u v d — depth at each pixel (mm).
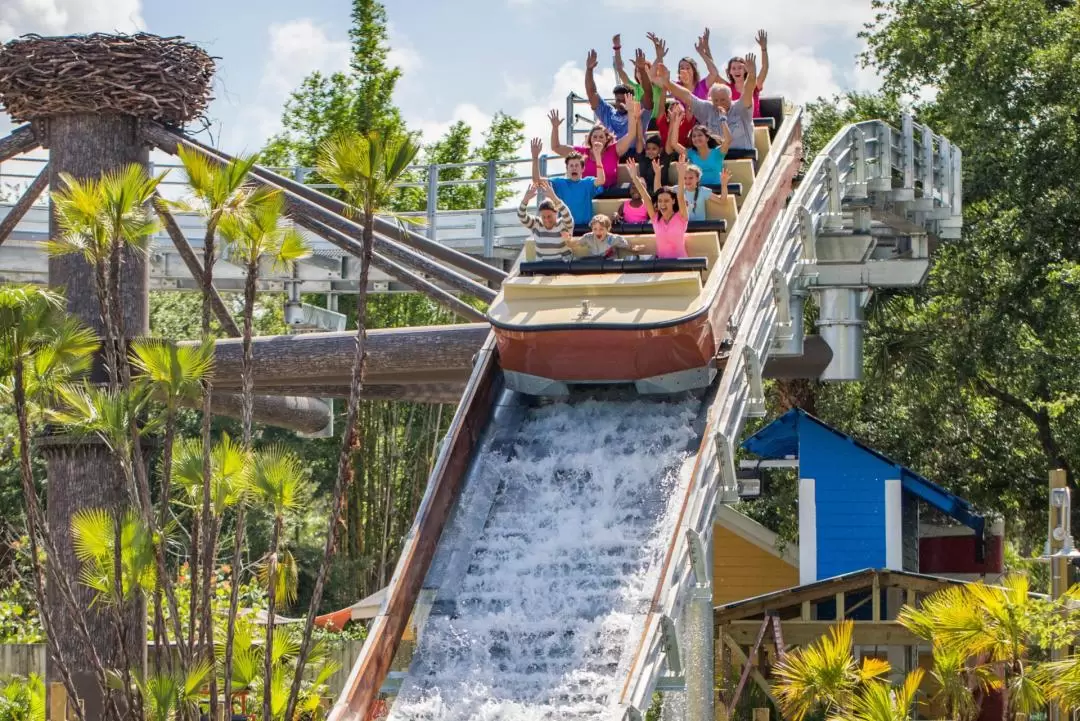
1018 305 30891
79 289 16922
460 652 13133
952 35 32188
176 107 17344
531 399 15648
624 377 14906
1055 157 30375
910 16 32750
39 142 17531
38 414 14055
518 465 14781
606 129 17125
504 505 14469
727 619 21250
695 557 13086
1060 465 31203
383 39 47969
